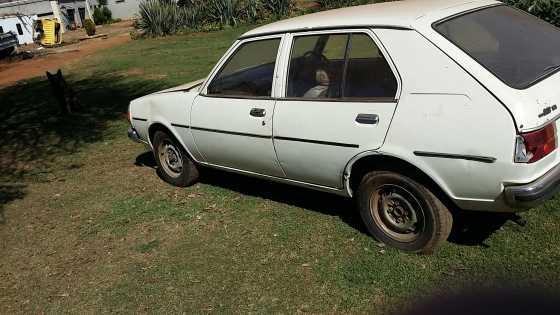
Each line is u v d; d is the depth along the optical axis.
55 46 24.02
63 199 6.07
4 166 7.62
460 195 3.40
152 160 7.06
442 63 3.36
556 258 3.55
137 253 4.57
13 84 15.04
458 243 3.89
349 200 4.84
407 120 3.45
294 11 21.34
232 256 4.27
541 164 3.13
